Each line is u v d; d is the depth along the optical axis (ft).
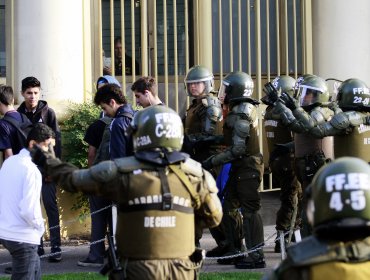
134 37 48.73
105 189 20.86
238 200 37.91
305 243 15.44
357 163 15.38
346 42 51.78
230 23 50.49
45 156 21.47
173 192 20.76
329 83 51.88
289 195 40.34
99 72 48.85
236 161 37.40
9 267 37.78
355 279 14.88
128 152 34.09
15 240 27.81
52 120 39.42
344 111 35.96
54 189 39.81
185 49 49.83
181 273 20.59
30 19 45.14
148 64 50.57
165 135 20.99
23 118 37.60
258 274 35.53
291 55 53.21
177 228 20.71
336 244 15.16
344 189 15.08
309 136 36.86
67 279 34.60
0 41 51.21
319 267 15.02
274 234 42.19
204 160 37.37
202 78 37.63
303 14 51.98
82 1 46.55
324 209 15.21
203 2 51.34
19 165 27.78
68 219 45.03
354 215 14.99
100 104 34.83
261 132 49.32
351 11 51.72
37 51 45.11
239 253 37.78
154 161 20.80
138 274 20.38
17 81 45.50
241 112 36.17
